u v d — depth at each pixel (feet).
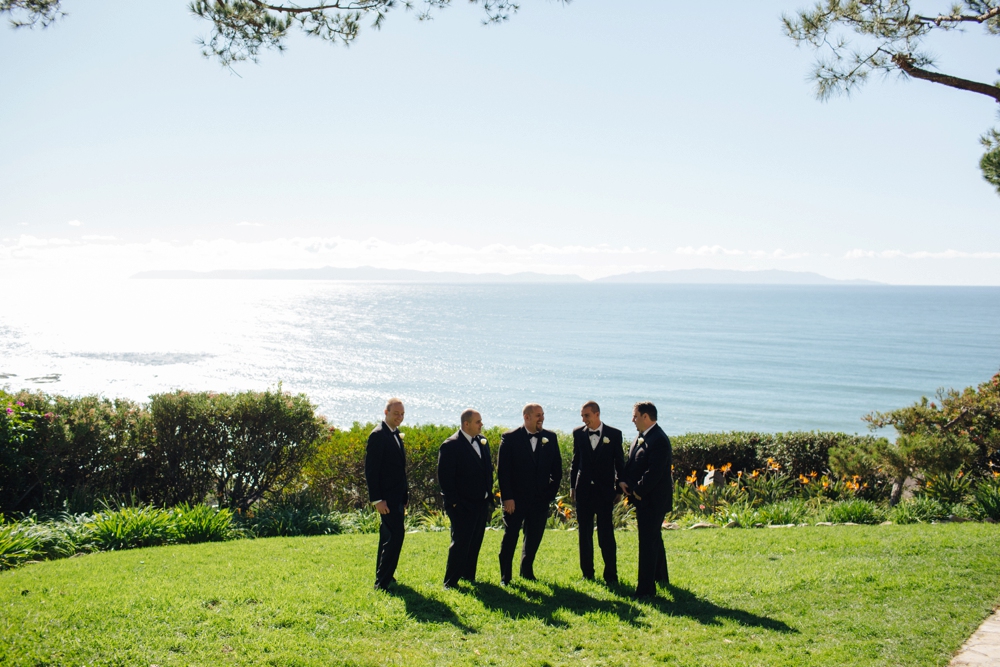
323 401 170.19
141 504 32.89
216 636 16.65
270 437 36.52
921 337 393.91
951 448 40.14
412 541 29.53
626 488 21.97
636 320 538.47
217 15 25.35
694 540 29.91
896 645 17.12
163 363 224.12
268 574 22.57
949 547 26.91
